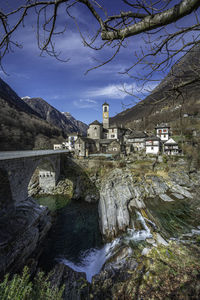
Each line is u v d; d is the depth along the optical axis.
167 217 17.83
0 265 10.48
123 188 22.53
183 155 33.09
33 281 10.91
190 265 9.65
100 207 21.47
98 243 15.30
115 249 13.23
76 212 22.33
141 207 19.22
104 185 25.97
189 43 1.95
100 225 17.83
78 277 10.76
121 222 16.27
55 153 29.75
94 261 13.09
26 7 2.11
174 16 1.73
